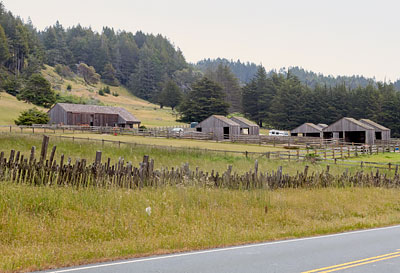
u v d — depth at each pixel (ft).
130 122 255.50
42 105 377.30
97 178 45.70
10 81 440.04
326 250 30.48
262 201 49.85
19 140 102.99
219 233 35.06
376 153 151.43
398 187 77.15
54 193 39.83
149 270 23.66
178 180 52.34
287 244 32.76
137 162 85.40
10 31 612.29
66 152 93.56
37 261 24.91
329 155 133.28
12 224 32.19
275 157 117.39
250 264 25.59
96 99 531.50
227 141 191.83
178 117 462.19
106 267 24.32
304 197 55.62
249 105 451.94
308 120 392.47
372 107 383.04
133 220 36.60
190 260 26.45
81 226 34.22
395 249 31.09
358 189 68.59
